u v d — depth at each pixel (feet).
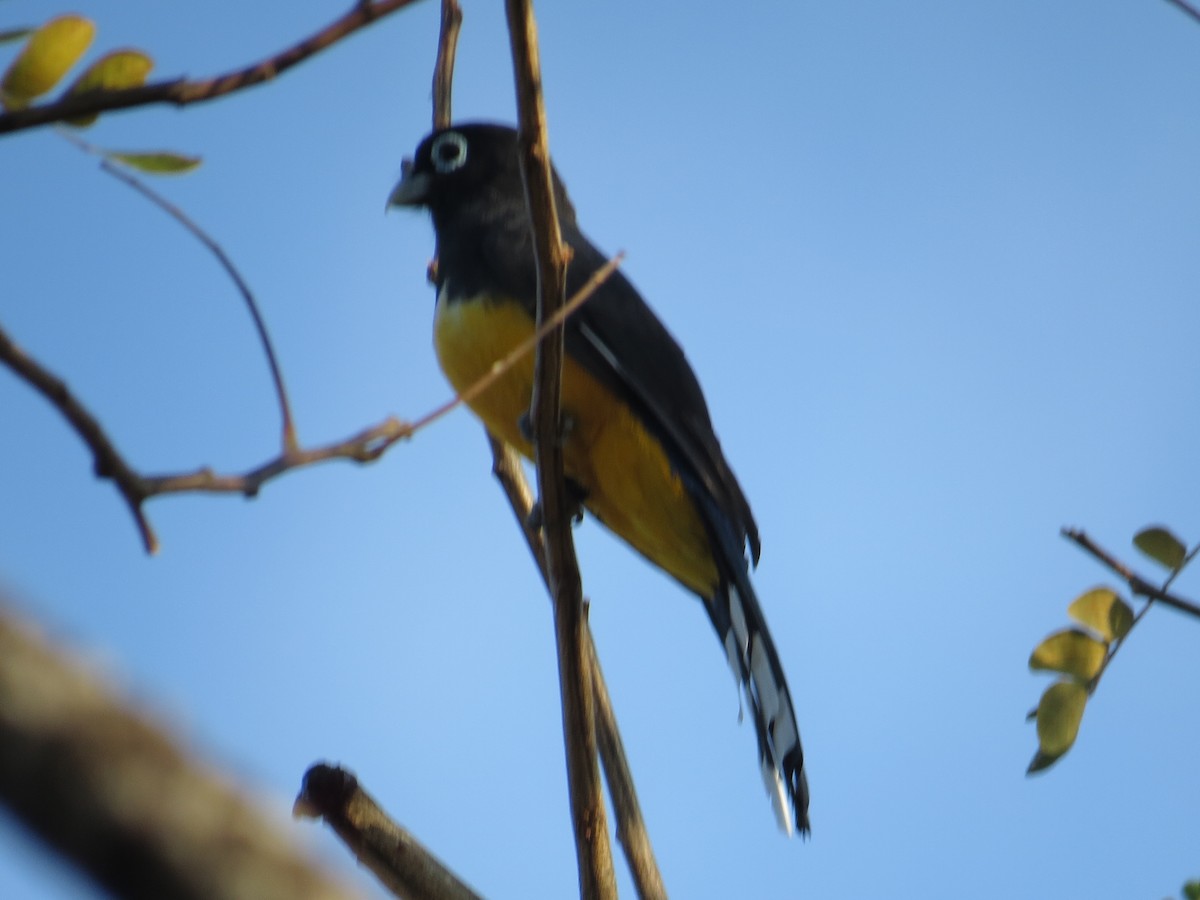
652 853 32.19
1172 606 26.55
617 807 32.45
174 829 10.37
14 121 17.99
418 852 25.81
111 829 10.23
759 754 38.29
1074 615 27.91
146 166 21.36
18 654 10.22
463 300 39.19
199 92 18.30
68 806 10.17
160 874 10.31
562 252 26.91
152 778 10.40
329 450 18.34
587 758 29.04
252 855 10.56
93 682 10.46
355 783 25.73
